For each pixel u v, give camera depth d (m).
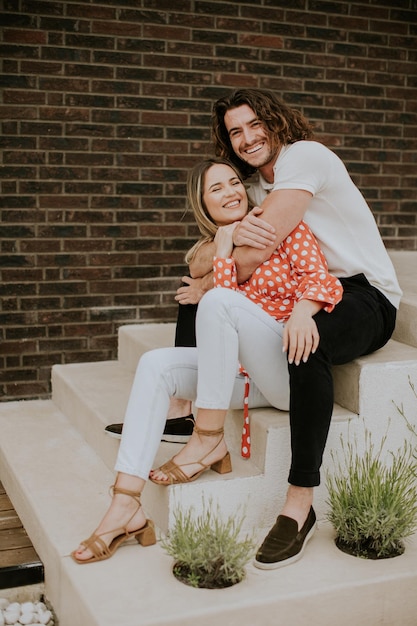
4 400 4.13
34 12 3.89
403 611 2.37
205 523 2.35
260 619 2.21
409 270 3.92
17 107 3.93
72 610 2.31
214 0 4.15
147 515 2.71
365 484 2.53
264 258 2.56
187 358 2.53
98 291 4.20
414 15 4.52
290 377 2.42
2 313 4.07
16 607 2.55
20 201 4.00
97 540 2.39
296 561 2.41
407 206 4.70
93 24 3.98
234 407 2.70
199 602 2.18
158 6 4.07
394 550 2.50
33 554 2.76
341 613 2.30
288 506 2.44
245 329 2.45
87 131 4.05
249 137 2.68
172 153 4.21
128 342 3.95
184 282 2.86
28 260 4.07
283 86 4.34
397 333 3.11
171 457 2.74
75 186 4.08
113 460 3.05
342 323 2.48
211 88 4.22
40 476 3.05
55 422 3.72
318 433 2.39
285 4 4.27
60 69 3.97
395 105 4.57
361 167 4.57
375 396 2.71
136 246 4.23
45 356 4.17
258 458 2.63
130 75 4.08
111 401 3.43
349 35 4.41
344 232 2.72
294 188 2.55
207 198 2.69
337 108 4.46
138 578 2.30
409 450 2.80
